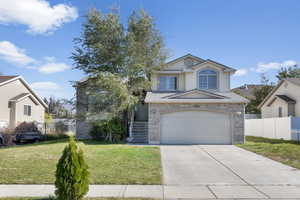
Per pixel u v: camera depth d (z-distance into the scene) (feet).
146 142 58.49
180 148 46.88
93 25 60.54
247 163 32.24
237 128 54.65
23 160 31.96
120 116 62.95
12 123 80.94
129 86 61.62
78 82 65.26
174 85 68.90
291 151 40.19
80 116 62.85
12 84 83.66
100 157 34.58
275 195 19.20
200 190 20.45
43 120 98.48
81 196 16.39
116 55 60.18
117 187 21.17
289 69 122.52
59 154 36.78
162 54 63.67
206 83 66.59
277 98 86.94
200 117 55.42
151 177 24.22
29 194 19.20
